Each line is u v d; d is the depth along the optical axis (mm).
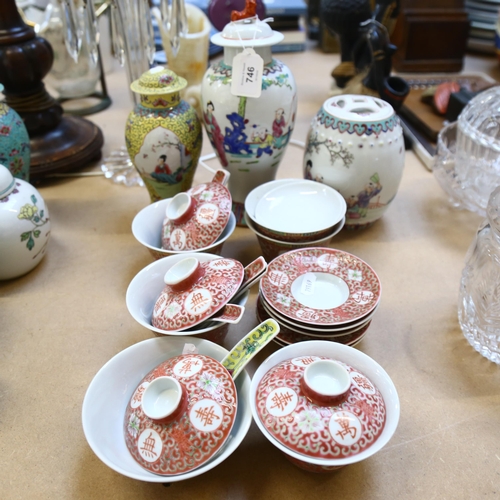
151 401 489
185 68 1218
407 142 1194
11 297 765
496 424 569
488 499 496
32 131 1043
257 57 722
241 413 504
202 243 705
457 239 885
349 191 807
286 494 503
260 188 814
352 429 457
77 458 540
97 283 794
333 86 1388
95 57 1016
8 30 932
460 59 1520
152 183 885
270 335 534
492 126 886
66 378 632
